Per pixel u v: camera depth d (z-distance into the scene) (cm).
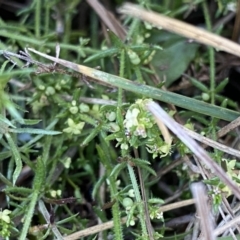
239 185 36
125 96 40
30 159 41
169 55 43
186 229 39
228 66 43
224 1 42
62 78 41
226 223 35
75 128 38
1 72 36
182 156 37
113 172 36
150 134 35
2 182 39
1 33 40
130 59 40
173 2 44
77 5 45
